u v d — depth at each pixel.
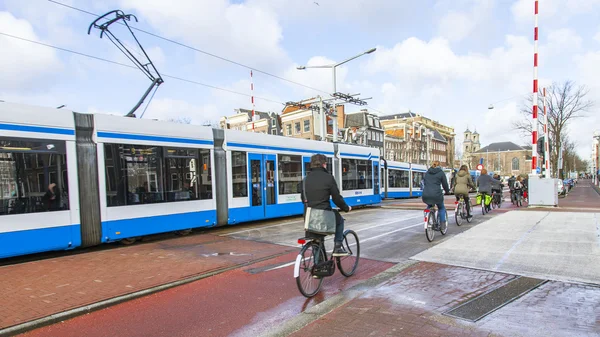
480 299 4.12
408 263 5.82
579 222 9.20
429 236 7.77
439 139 80.69
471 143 115.50
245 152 10.97
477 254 6.19
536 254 5.98
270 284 5.13
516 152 106.62
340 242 5.00
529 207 14.72
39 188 6.77
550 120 31.14
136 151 8.28
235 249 7.50
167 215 8.77
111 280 5.24
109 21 10.19
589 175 133.38
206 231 10.15
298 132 43.69
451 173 36.03
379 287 4.69
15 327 3.63
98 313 4.17
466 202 10.43
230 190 10.43
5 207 6.36
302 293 4.43
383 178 25.91
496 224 9.51
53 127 7.02
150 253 7.16
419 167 30.67
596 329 3.28
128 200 8.05
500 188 14.83
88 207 7.42
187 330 3.68
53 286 4.96
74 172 7.25
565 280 4.65
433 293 4.38
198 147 9.62
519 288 4.43
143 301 4.55
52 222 6.89
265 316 3.99
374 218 12.34
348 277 5.38
